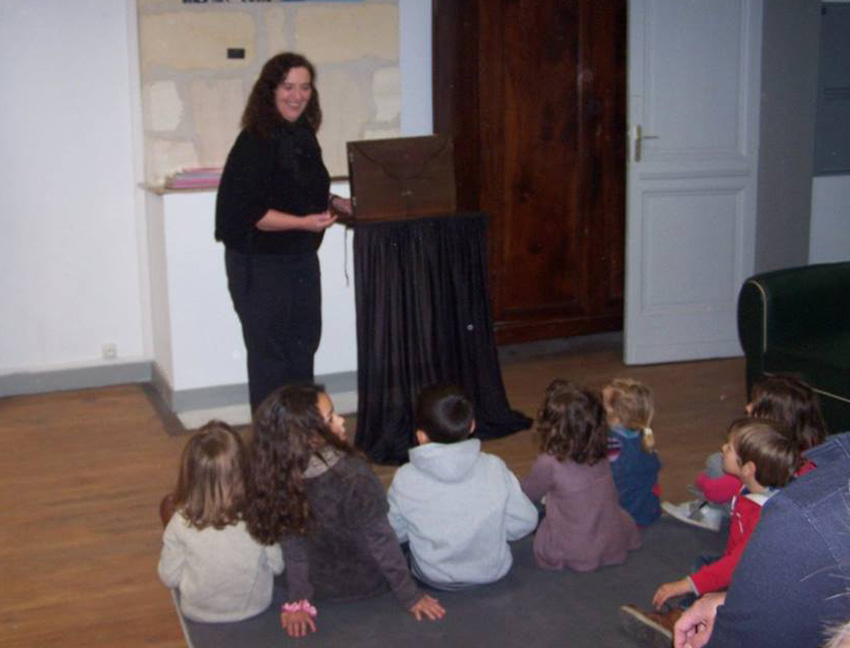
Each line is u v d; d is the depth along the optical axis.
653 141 5.25
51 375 5.00
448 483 2.75
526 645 2.56
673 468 3.88
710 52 5.29
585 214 5.68
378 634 2.61
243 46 4.83
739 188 5.45
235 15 4.79
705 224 5.42
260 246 3.62
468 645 2.56
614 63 5.57
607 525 2.92
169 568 2.63
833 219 5.71
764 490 2.45
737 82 5.37
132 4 4.80
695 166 5.33
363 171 3.82
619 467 3.12
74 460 4.07
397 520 2.79
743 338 4.18
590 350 5.70
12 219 4.84
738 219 5.49
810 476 1.29
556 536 2.92
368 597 2.76
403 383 3.93
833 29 5.43
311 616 2.64
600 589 2.83
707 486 3.17
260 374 3.74
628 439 3.13
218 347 4.66
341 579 2.71
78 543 3.32
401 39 5.15
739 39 5.34
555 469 2.88
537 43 5.40
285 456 2.52
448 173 3.94
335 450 2.59
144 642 2.71
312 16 4.90
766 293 4.05
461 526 2.74
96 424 4.50
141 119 4.88
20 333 4.94
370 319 3.86
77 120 4.85
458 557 2.76
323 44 4.95
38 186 4.85
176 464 4.01
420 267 3.86
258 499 2.54
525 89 5.42
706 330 5.48
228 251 3.69
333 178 4.81
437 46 5.16
